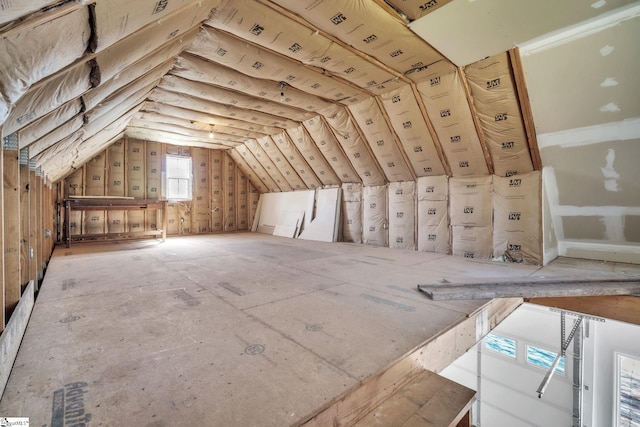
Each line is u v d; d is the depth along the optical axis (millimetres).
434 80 3586
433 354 1695
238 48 2996
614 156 3098
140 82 2912
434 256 4406
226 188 8461
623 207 3369
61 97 1473
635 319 2439
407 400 1366
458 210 4477
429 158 4570
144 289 2662
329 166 6172
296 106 4570
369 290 2613
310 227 6785
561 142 3334
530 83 3061
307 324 1866
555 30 2561
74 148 3629
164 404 1104
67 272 3350
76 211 6184
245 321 1917
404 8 2383
